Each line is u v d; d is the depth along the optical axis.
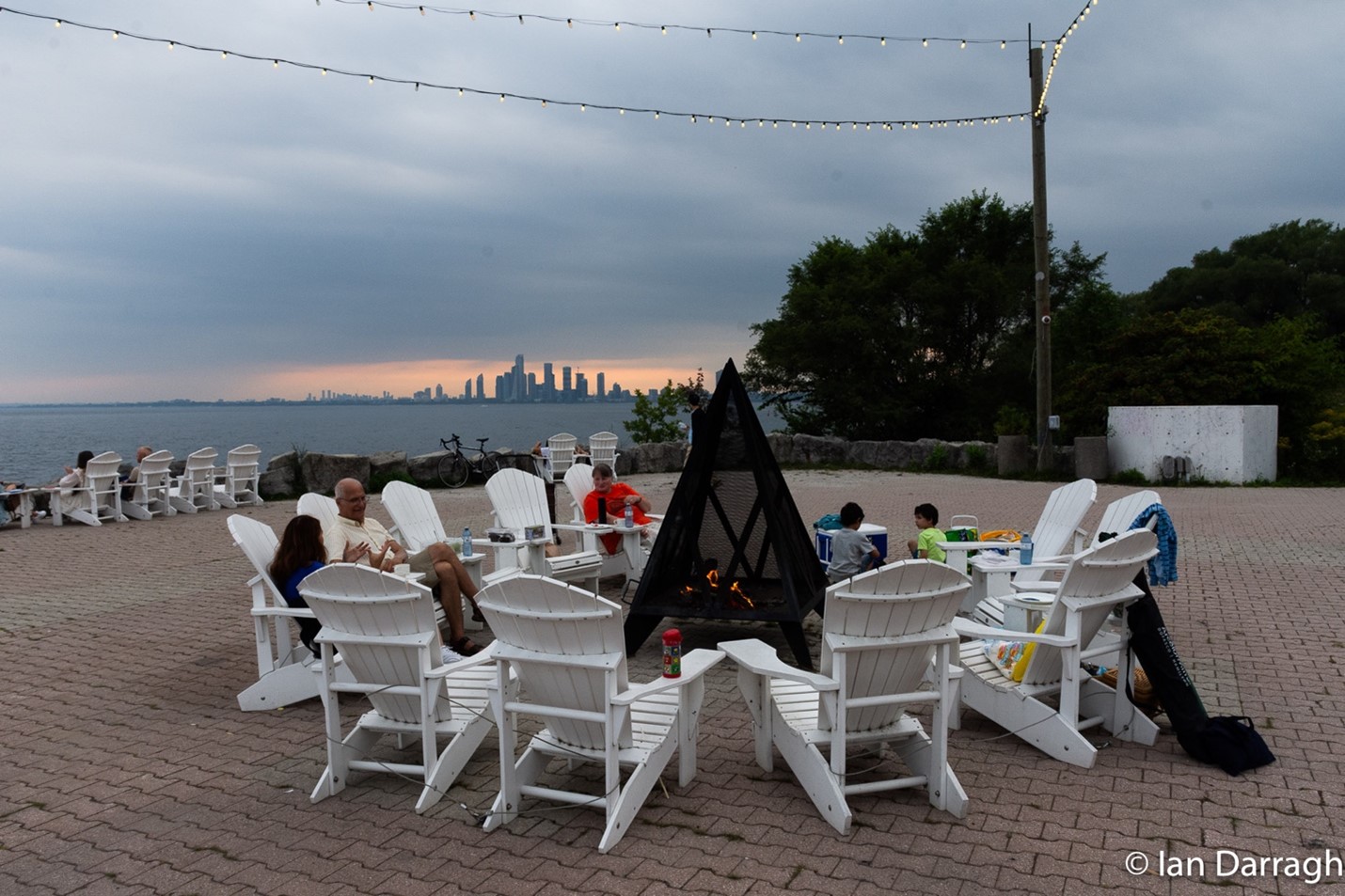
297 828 3.81
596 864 3.44
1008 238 30.11
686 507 6.30
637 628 6.23
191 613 7.78
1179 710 4.38
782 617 5.95
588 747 3.87
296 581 5.35
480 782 4.24
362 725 4.25
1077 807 3.83
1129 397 18.39
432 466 17.92
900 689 3.90
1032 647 4.52
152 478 14.16
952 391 28.22
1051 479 17.89
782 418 28.72
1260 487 16.06
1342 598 7.49
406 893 3.26
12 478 26.64
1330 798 3.86
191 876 3.42
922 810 3.83
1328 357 20.20
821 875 3.32
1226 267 43.44
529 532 7.77
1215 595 7.64
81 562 10.27
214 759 4.58
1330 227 42.56
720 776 4.24
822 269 29.91
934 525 7.55
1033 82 17.05
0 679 5.98
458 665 3.98
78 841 3.72
